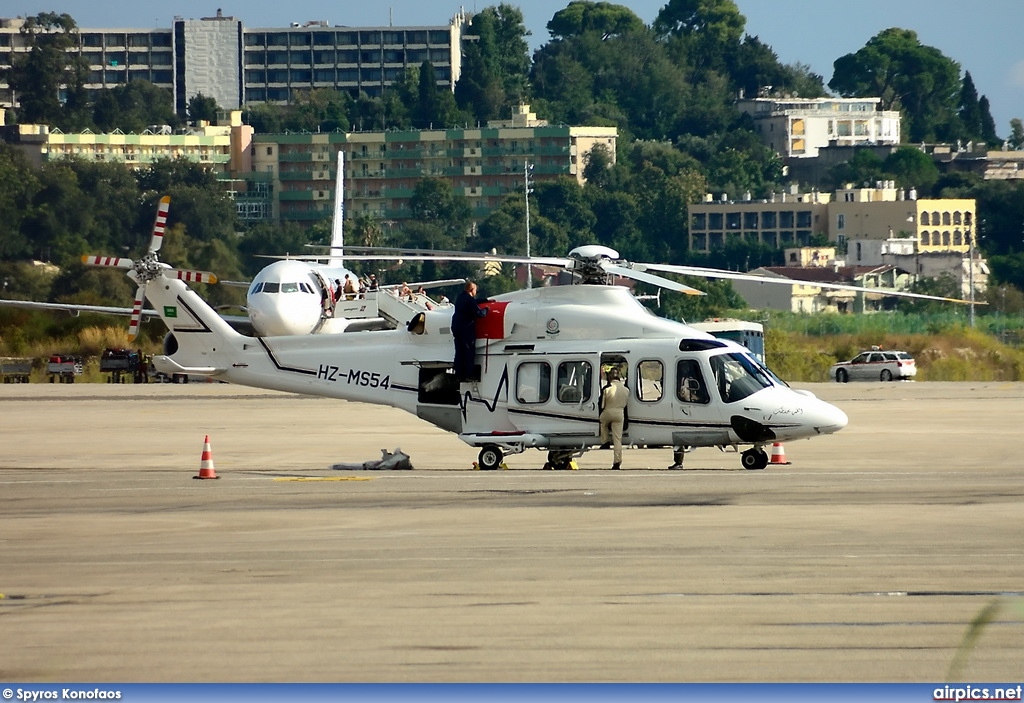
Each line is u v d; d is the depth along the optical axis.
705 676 39.53
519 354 91.31
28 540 60.38
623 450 107.88
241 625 45.00
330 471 90.50
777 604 46.72
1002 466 89.38
